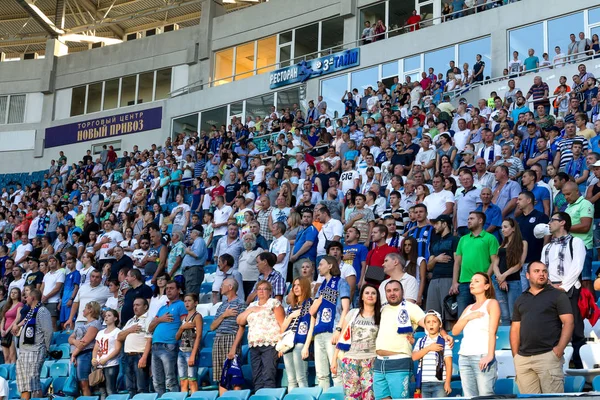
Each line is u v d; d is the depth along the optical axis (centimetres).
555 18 2373
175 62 3416
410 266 1072
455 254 1036
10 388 1342
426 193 1340
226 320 1091
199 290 1448
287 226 1511
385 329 846
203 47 3334
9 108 3719
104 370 1205
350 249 1181
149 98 3478
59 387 1318
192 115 3269
